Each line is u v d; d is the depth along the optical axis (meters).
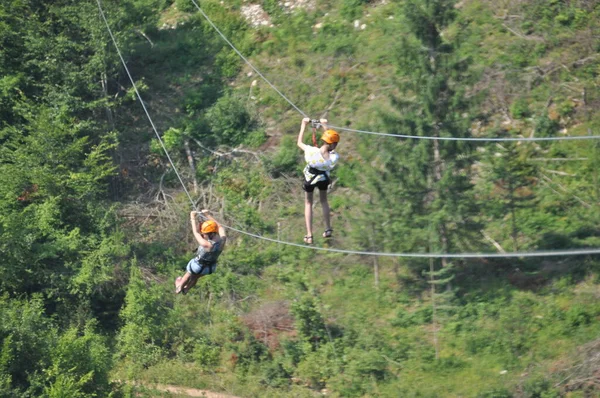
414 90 43.38
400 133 43.50
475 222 43.88
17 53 54.53
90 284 47.00
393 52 44.09
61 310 47.75
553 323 41.91
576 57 50.31
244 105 55.41
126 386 41.19
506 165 44.59
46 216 48.31
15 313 41.75
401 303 45.09
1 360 38.25
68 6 54.25
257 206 51.28
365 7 57.00
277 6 60.03
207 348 45.62
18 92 53.50
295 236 49.03
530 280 44.06
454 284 44.75
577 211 45.00
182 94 58.09
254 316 46.16
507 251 44.78
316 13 58.38
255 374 44.25
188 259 50.22
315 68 55.22
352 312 44.88
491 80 50.34
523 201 45.22
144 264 50.25
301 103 54.03
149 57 60.56
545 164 47.03
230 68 58.25
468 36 51.97
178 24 62.31
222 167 53.72
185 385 44.09
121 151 56.06
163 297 47.91
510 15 53.56
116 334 47.53
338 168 50.38
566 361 39.97
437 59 42.97
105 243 48.81
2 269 45.97
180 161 55.00
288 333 45.38
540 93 49.66
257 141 53.72
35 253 47.31
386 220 44.25
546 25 52.34
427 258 45.12
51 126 50.16
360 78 53.47
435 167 43.47
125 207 53.34
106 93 55.00
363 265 46.97
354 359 42.53
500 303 43.28
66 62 53.94
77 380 40.00
